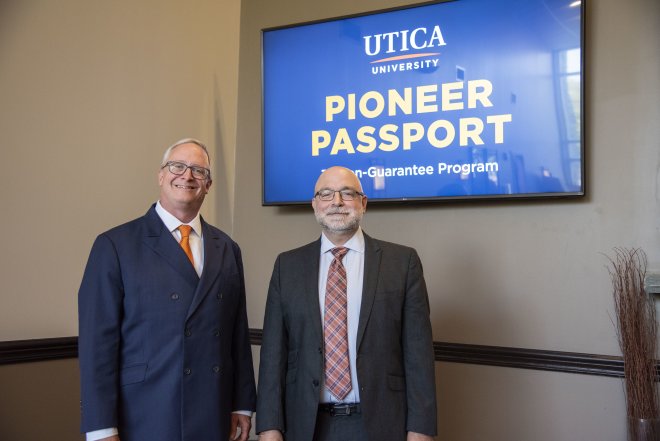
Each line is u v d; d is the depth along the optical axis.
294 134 3.48
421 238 3.24
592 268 2.87
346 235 2.23
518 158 2.97
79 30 2.88
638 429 2.61
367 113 3.31
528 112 2.95
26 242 2.63
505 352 2.98
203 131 3.60
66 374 2.75
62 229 2.79
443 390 3.12
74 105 2.85
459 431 3.08
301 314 2.17
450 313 3.14
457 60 3.11
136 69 3.19
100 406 1.84
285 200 3.49
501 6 3.02
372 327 2.11
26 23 2.64
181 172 2.04
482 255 3.10
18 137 2.60
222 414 2.03
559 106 2.89
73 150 2.84
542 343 2.95
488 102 3.04
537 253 2.98
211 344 2.01
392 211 3.32
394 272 2.21
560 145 2.88
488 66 3.04
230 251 2.21
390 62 3.26
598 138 2.87
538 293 2.97
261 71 3.58
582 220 2.90
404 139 3.21
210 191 3.64
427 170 3.16
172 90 3.40
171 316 1.95
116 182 3.06
